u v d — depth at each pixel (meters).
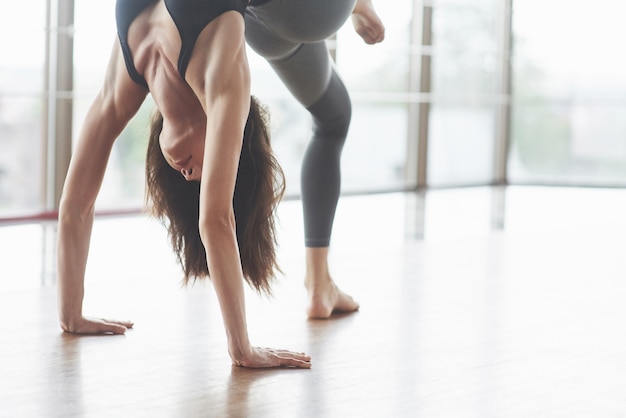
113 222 4.96
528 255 4.00
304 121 6.50
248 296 3.01
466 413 1.86
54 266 3.59
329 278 2.79
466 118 7.73
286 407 1.88
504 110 7.93
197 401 1.91
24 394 1.94
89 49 5.34
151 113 2.37
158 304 2.87
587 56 7.92
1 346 2.33
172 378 2.07
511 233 4.73
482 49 7.68
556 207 6.09
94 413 1.82
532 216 5.57
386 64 7.00
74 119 5.33
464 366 2.21
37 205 5.40
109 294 3.00
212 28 2.10
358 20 2.66
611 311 2.88
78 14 5.27
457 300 3.01
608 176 7.95
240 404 1.89
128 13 2.25
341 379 2.09
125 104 2.33
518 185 7.75
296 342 2.43
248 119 2.28
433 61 7.27
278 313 2.78
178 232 2.36
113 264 3.61
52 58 5.23
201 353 2.29
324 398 1.94
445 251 4.07
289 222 5.00
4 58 5.14
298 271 3.50
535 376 2.13
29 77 5.21
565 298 3.07
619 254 4.07
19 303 2.84
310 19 2.26
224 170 2.06
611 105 7.93
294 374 2.12
